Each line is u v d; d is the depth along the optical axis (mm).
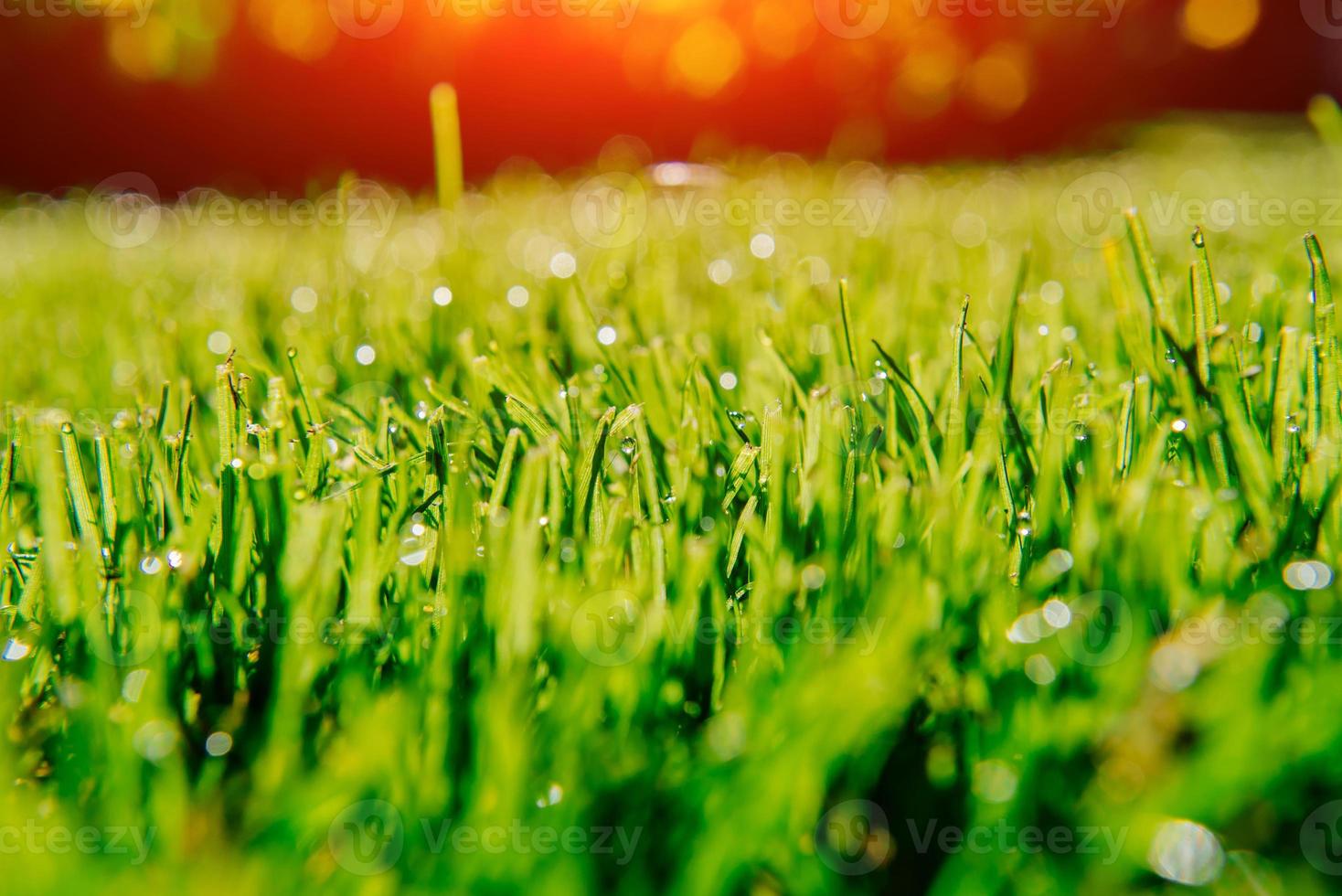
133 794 353
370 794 355
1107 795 354
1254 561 389
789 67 2695
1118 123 2912
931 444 432
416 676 375
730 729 355
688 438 446
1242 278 590
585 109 2613
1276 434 410
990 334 535
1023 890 346
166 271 946
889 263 728
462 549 376
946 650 372
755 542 388
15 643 377
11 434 447
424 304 627
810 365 490
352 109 2584
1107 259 453
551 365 488
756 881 350
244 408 424
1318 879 347
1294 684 361
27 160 2633
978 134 2908
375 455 441
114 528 403
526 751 354
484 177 2604
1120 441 417
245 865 345
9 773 353
